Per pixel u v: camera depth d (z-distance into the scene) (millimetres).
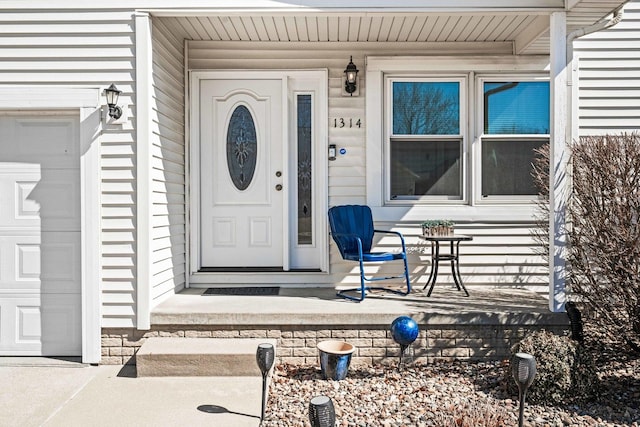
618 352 3971
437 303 4516
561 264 4160
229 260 5426
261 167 5418
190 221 5285
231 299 4664
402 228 5281
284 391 3629
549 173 4391
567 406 3309
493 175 5359
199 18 4559
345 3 4207
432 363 4176
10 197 4262
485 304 4473
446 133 5375
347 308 4309
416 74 5332
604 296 3775
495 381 3766
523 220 5223
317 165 5414
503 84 5355
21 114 4258
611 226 3604
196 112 5316
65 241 4258
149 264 4176
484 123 5355
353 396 3539
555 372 3320
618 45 5074
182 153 5203
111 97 4062
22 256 4266
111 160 4188
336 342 3998
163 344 4043
